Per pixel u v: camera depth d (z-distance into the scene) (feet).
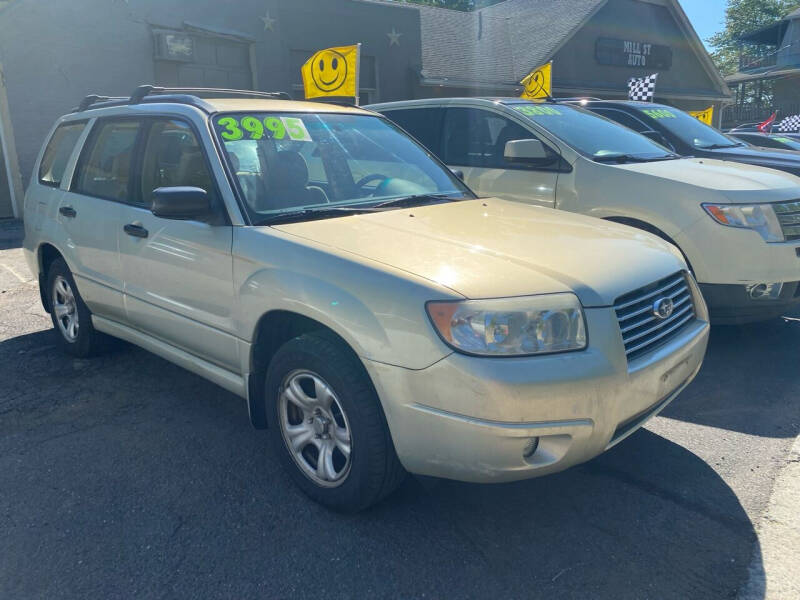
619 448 12.12
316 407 10.18
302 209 11.75
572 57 75.20
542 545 9.46
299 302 9.80
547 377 8.47
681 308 11.00
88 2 43.09
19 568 9.07
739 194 16.01
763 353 16.75
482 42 73.51
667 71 85.56
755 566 8.93
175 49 46.60
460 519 10.10
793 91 122.01
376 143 14.29
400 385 8.80
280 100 14.51
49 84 42.24
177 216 11.11
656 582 8.67
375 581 8.78
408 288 8.86
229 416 13.69
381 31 59.36
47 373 15.96
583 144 19.24
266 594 8.57
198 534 9.79
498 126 20.72
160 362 16.65
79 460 11.92
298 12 53.88
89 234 14.67
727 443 12.23
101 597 8.53
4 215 42.47
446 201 13.26
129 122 14.38
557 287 9.02
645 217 16.98
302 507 10.46
